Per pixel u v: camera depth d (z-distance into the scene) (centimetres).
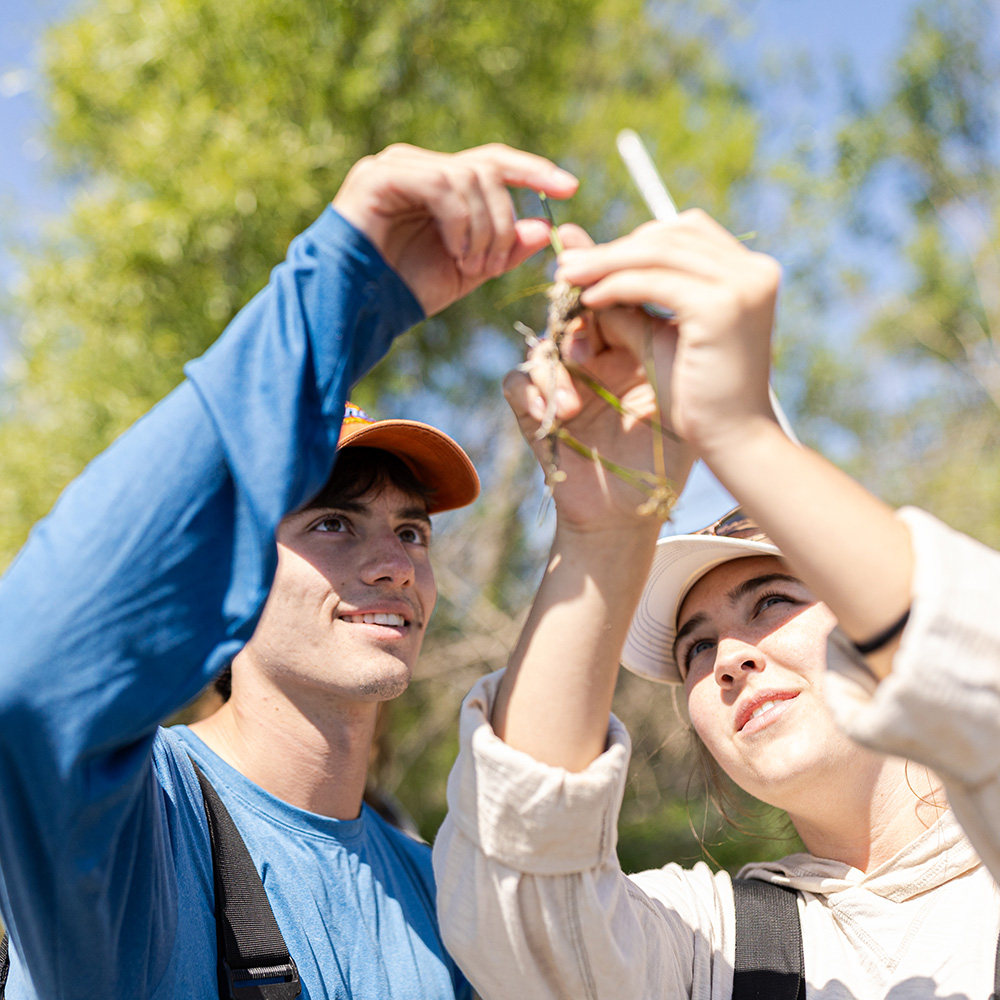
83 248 713
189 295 691
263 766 181
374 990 165
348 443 190
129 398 681
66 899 111
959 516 1083
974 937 144
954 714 90
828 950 154
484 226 105
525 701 117
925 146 1322
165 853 138
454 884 122
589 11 842
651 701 775
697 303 97
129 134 715
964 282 1322
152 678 101
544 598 118
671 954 147
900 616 93
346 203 107
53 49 746
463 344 825
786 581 167
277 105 712
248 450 102
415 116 755
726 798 219
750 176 938
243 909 154
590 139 852
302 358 104
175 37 710
